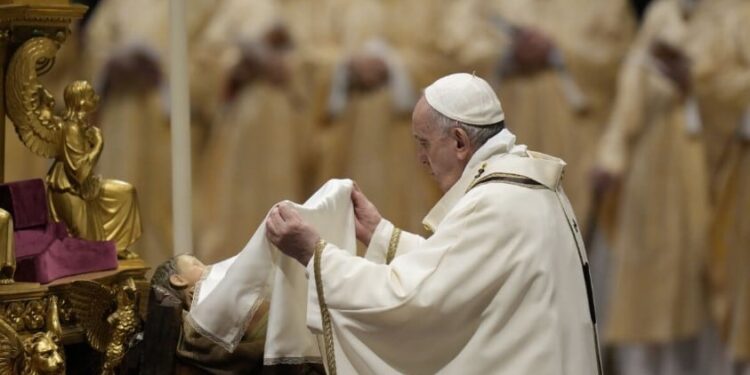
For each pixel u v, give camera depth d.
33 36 12.17
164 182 22.92
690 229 23.30
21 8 11.89
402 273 10.95
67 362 12.01
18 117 12.09
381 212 23.28
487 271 10.94
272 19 23.23
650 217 23.36
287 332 11.22
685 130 23.22
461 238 11.01
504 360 10.95
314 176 23.41
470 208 11.11
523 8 23.34
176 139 12.75
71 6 12.27
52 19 12.15
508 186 11.23
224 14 23.27
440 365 11.11
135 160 22.86
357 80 23.22
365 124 23.20
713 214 23.23
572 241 11.41
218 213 23.30
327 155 23.33
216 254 23.30
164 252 22.97
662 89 23.23
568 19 23.38
